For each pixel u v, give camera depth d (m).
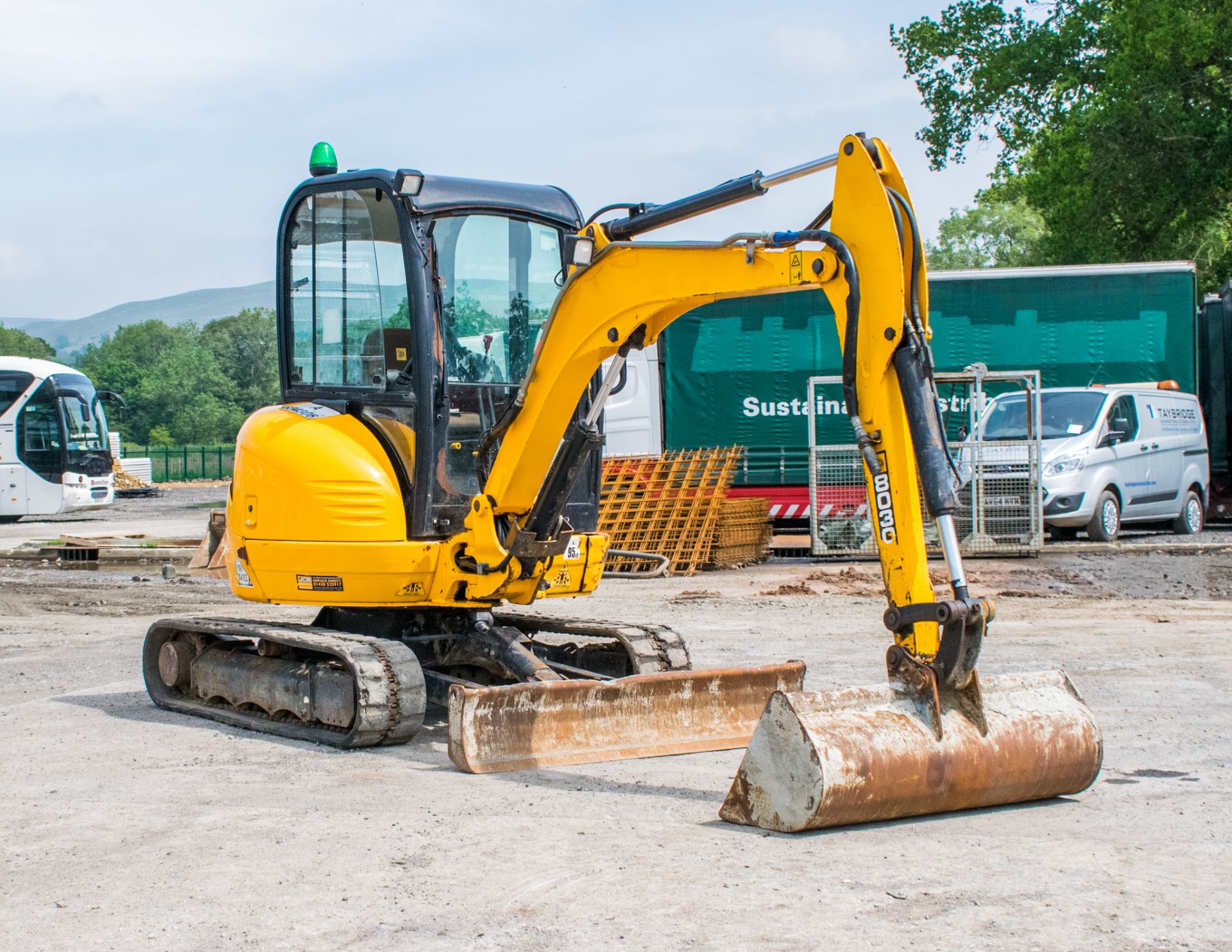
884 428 5.39
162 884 4.82
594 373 6.91
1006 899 4.50
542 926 4.30
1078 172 31.64
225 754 7.15
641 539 17.31
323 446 7.45
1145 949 4.03
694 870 4.86
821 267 5.57
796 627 11.90
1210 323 22.31
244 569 7.93
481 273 7.54
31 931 4.35
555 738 6.77
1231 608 12.59
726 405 19.48
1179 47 28.31
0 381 30.69
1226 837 5.27
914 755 5.34
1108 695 8.46
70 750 7.31
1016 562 16.56
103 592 16.14
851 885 4.64
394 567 7.25
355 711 7.06
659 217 6.44
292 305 8.07
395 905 4.54
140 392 124.56
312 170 8.02
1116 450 18.48
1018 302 19.53
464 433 7.41
